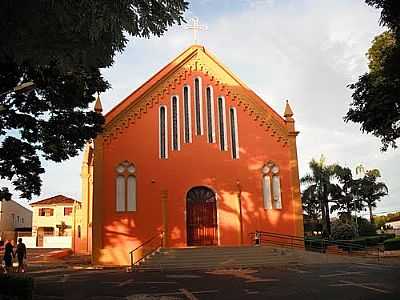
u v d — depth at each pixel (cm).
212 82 3014
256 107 3003
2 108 1697
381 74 1578
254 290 1563
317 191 4844
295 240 2822
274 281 1777
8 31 912
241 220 2834
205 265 2364
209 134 2945
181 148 2888
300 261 2517
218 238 2797
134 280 1883
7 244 2317
